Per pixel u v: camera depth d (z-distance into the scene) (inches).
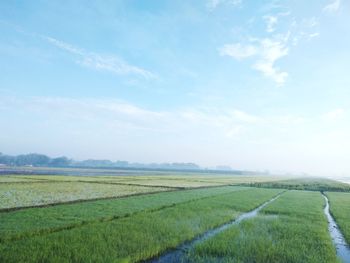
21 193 1207.6
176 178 3257.9
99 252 454.0
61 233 558.3
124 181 2271.2
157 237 558.3
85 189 1502.2
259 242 552.4
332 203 1320.1
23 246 463.5
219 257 468.1
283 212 971.9
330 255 486.0
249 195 1569.9
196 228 656.4
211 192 1652.3
